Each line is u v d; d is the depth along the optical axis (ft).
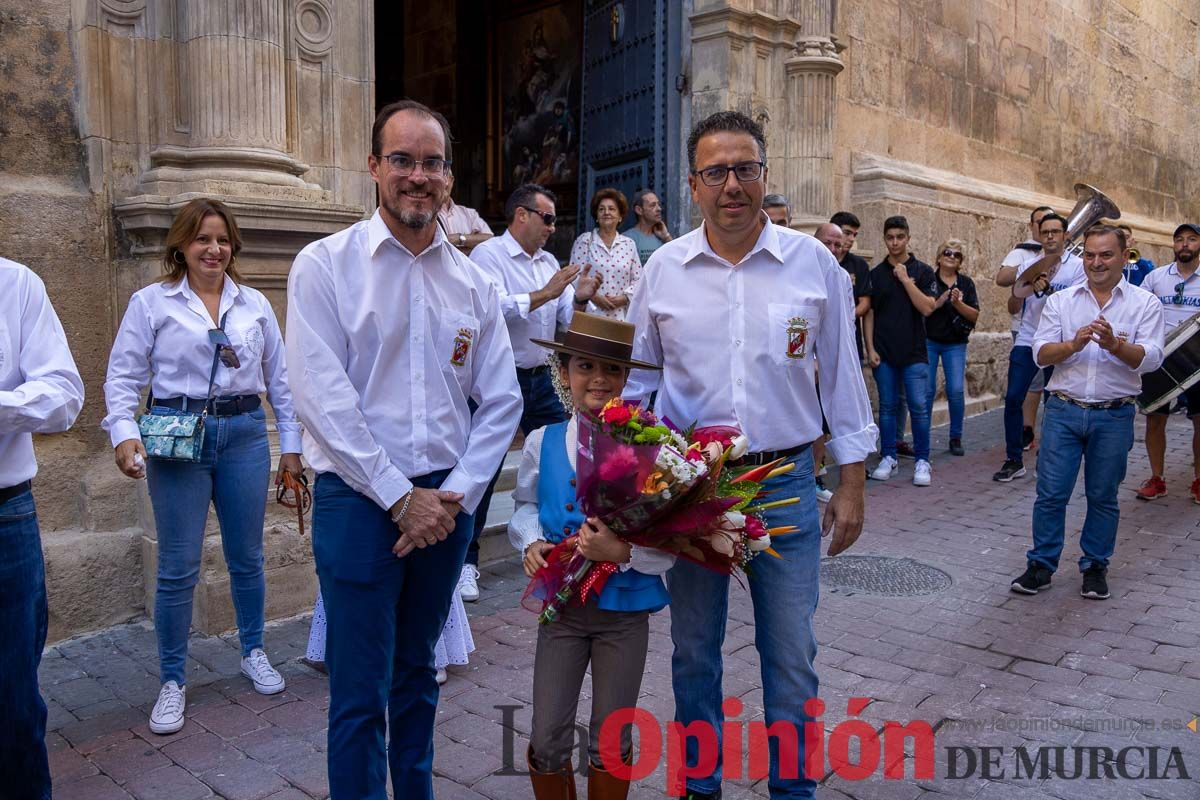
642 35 27.81
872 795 10.37
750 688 13.14
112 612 15.30
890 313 25.54
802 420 9.21
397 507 8.20
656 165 27.25
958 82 36.35
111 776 10.78
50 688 13.15
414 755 9.12
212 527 14.88
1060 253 24.68
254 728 11.90
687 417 9.26
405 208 8.26
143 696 12.88
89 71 15.17
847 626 15.42
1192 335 19.47
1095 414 16.44
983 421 35.17
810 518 9.25
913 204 32.19
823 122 27.91
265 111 15.83
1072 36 44.62
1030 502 23.50
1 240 14.47
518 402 9.26
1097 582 16.79
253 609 13.00
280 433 13.07
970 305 28.32
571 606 8.50
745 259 9.03
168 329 12.22
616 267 21.90
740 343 9.01
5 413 7.84
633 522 7.86
